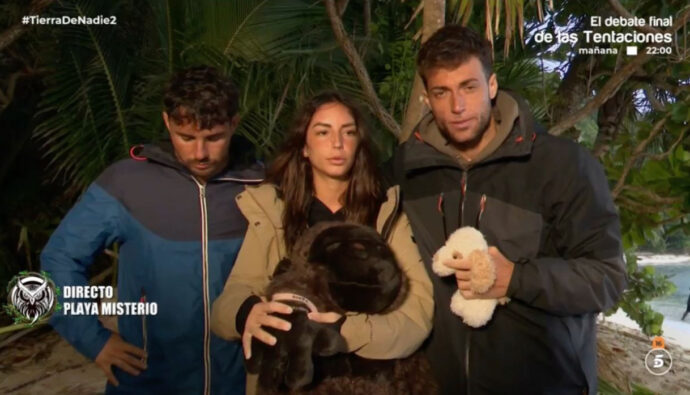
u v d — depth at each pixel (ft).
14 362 15.96
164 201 7.10
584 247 6.38
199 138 6.70
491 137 6.76
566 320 6.62
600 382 12.17
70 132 14.97
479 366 6.71
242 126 13.42
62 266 6.94
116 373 7.31
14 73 19.10
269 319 5.42
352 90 13.92
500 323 6.61
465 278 6.17
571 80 17.19
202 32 13.51
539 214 6.51
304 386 5.48
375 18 16.79
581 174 6.38
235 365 7.19
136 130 14.64
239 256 6.68
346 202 6.58
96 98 14.28
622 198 13.99
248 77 12.94
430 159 6.89
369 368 5.70
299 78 13.47
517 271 6.20
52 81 14.23
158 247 7.04
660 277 17.13
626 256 17.08
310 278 5.65
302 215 6.55
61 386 14.66
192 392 7.13
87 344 7.00
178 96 6.61
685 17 11.96
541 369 6.59
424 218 6.94
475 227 6.70
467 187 6.78
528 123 6.63
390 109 15.12
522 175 6.59
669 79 15.49
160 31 14.02
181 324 7.06
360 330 5.57
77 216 7.09
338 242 5.63
